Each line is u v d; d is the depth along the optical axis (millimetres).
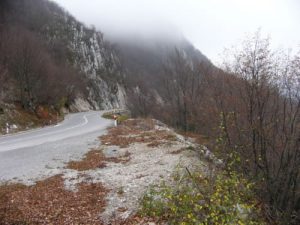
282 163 10539
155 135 23328
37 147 20031
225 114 12102
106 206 10117
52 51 90188
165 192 9555
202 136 22375
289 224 10055
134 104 55438
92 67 112938
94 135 25641
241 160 10961
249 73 11188
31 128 35156
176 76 39188
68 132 28484
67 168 14773
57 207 10086
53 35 105062
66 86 69188
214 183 8938
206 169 11352
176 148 17906
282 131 10633
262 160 10875
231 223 7566
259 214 9430
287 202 10406
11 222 9133
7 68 43469
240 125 11625
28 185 12156
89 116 53812
